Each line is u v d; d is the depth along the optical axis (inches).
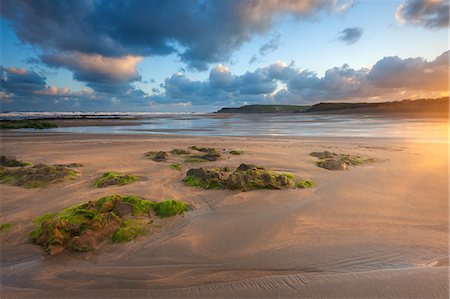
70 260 167.9
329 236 197.0
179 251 178.1
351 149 600.4
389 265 160.4
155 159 472.7
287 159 478.0
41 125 1395.2
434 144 688.4
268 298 131.0
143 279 150.3
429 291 128.9
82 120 2124.8
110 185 315.9
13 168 402.0
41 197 275.3
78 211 212.7
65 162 450.9
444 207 253.3
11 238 193.9
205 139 821.2
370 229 208.4
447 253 172.9
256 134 1008.9
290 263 163.8
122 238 189.8
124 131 1170.0
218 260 167.9
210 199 272.5
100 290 142.1
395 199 274.8
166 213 229.9
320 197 279.4
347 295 129.7
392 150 588.7
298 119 2362.2
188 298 134.0
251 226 213.2
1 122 1478.8
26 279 151.3
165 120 2346.2
